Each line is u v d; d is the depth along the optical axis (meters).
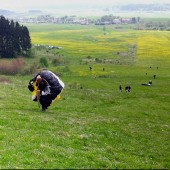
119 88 105.31
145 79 130.12
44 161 23.73
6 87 67.44
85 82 121.81
